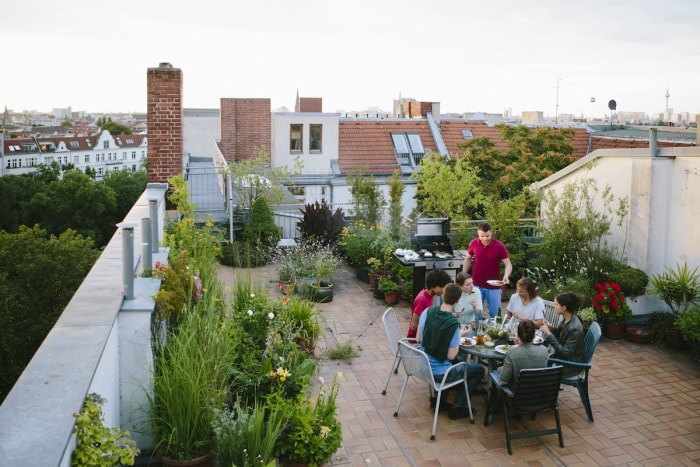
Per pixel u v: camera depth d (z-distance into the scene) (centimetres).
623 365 824
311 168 3011
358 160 3069
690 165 916
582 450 595
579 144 3278
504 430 632
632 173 980
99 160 18150
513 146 2333
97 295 511
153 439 493
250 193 1473
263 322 723
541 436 623
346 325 951
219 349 546
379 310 1030
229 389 559
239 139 2967
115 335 476
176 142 1355
